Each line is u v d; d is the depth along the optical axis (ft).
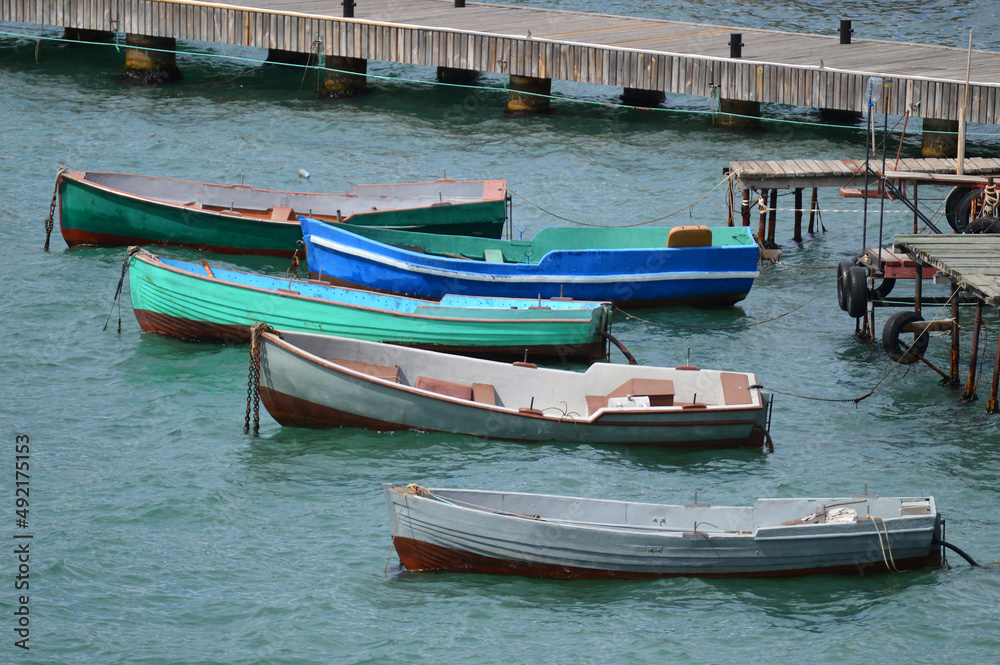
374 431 142.61
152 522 122.83
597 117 283.38
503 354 168.86
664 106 292.61
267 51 336.08
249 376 140.15
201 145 257.55
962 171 200.75
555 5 383.45
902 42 312.50
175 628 106.22
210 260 205.57
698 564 112.78
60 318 176.24
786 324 181.68
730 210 208.44
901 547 113.50
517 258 196.34
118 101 287.89
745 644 104.47
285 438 141.49
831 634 105.91
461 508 110.63
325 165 248.11
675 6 381.60
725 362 167.22
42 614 107.65
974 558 117.50
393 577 114.11
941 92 248.93
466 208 208.13
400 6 324.80
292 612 108.37
